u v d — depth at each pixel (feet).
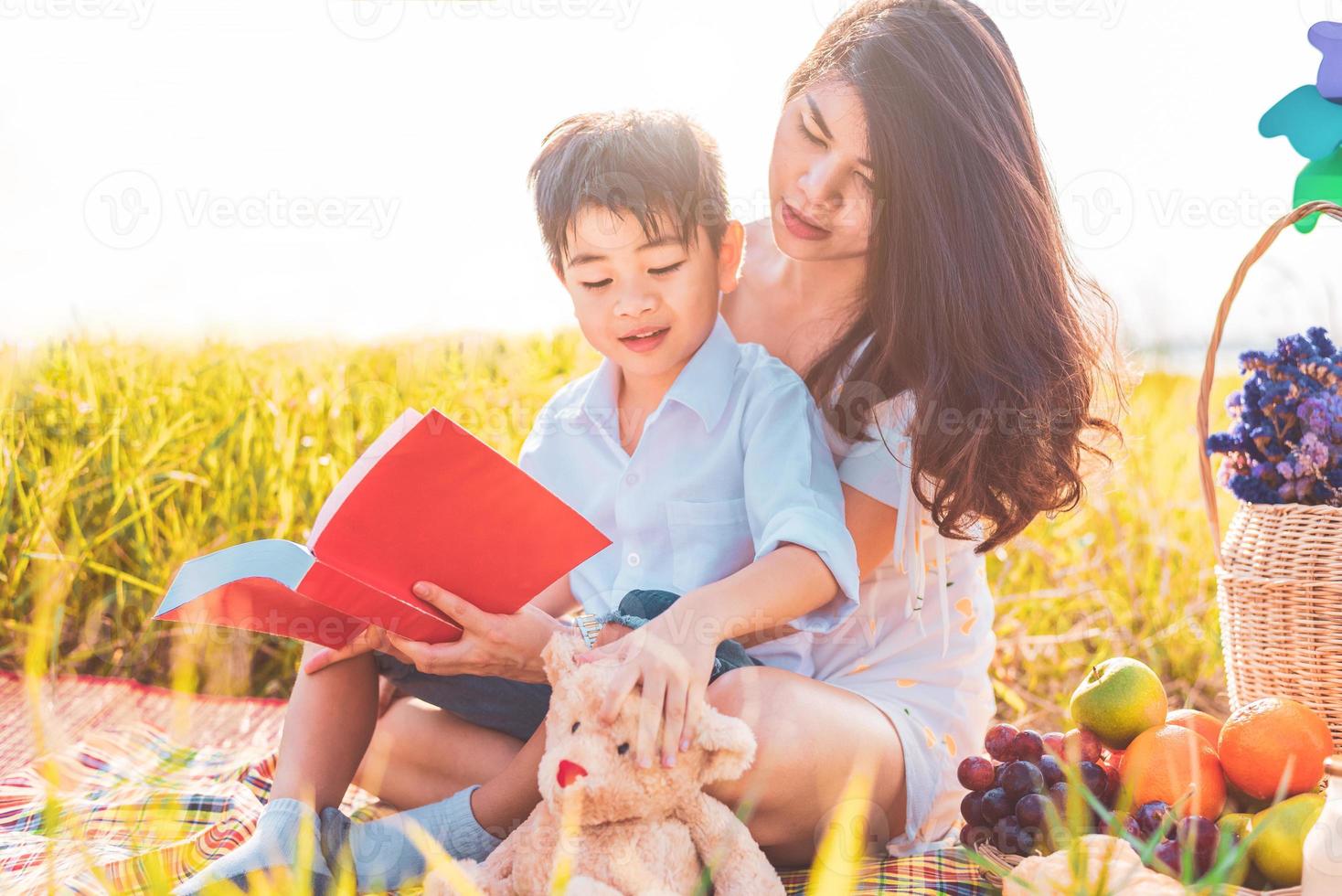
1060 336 5.17
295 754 4.58
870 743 4.59
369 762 5.16
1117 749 4.93
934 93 5.03
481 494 4.09
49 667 6.43
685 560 5.11
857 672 5.19
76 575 7.77
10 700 7.04
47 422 8.72
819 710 4.45
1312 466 5.20
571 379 9.50
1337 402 5.18
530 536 4.24
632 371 5.25
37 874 4.52
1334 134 5.31
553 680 4.17
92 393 8.79
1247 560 5.36
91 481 8.46
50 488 8.27
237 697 7.43
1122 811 4.30
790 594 4.52
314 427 9.04
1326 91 5.25
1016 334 5.04
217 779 6.01
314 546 4.09
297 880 3.91
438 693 4.96
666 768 4.02
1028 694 7.88
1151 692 4.87
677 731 4.00
